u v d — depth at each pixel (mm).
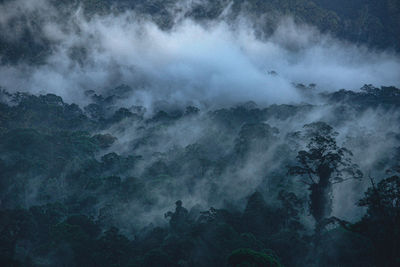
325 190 131125
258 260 102125
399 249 95938
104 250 132500
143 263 123500
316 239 117625
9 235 144500
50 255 131375
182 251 126688
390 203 102500
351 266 104500
